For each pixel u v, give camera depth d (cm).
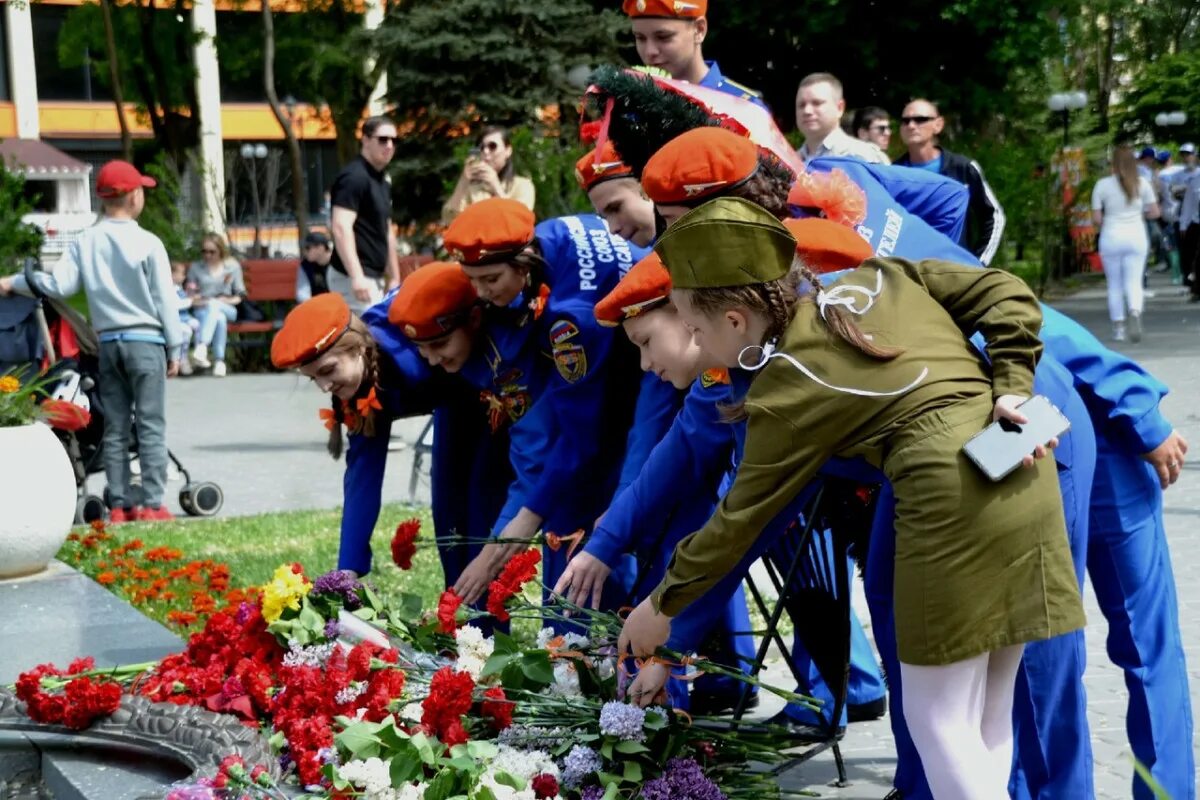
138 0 3300
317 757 349
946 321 302
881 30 2503
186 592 646
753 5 2466
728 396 355
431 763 328
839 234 338
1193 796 383
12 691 444
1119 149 1638
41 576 655
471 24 2602
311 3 3319
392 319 452
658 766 352
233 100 4956
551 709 361
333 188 1127
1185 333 1738
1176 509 833
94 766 407
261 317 2066
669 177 350
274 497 1023
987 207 579
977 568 287
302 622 420
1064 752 349
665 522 411
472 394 494
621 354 446
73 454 936
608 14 2694
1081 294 2355
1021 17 2467
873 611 345
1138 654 383
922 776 351
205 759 372
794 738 379
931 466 287
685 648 347
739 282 298
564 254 444
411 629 425
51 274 913
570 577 381
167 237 2459
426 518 875
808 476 299
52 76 4894
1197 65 4641
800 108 749
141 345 923
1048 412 287
